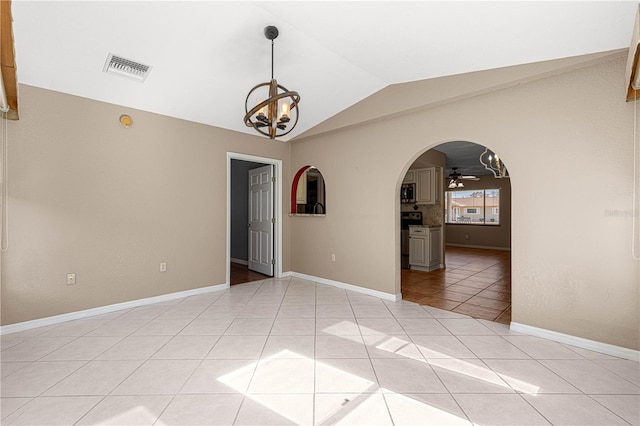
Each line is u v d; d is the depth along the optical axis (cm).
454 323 302
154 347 247
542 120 265
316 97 377
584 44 224
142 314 326
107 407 172
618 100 230
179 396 182
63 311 302
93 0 212
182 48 268
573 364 219
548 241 262
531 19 208
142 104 344
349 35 258
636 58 168
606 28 204
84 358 228
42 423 158
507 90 284
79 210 312
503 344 253
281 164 505
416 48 268
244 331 281
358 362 223
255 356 232
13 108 188
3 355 232
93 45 252
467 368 214
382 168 388
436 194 605
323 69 318
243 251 629
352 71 324
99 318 313
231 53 282
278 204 506
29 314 284
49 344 252
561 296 256
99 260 325
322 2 219
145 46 260
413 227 593
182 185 390
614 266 233
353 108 398
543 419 162
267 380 199
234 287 443
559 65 246
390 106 357
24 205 281
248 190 602
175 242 384
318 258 473
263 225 534
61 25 229
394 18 230
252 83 332
